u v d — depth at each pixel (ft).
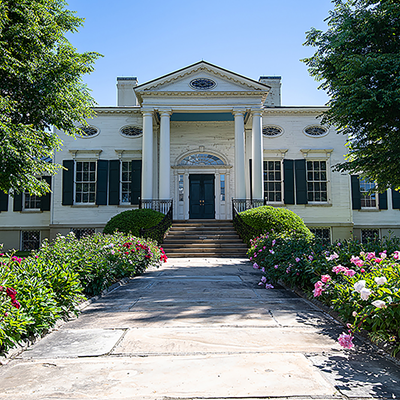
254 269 27.50
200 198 54.80
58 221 52.06
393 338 9.76
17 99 28.09
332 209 53.06
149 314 13.85
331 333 11.34
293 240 22.36
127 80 60.54
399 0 26.48
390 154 28.60
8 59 24.25
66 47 29.01
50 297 11.78
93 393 7.32
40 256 16.47
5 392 7.39
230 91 46.65
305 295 16.87
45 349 9.99
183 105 47.19
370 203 54.08
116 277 21.54
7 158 23.44
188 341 10.57
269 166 54.19
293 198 52.65
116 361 9.05
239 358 9.21
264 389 7.45
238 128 46.83
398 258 12.89
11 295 9.65
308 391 7.36
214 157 55.57
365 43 28.99
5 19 24.32
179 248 39.47
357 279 12.05
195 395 7.20
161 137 46.75
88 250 19.30
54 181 52.80
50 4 29.30
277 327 12.00
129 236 28.73
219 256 37.83
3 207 53.72
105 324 12.52
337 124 33.42
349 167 32.30
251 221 38.47
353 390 7.42
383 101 25.26
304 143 54.24
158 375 8.18
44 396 7.21
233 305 15.33
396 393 7.30
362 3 29.63
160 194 45.85
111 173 52.95
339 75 27.73
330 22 30.35
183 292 18.26
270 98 60.13
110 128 54.24
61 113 29.30
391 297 9.73
